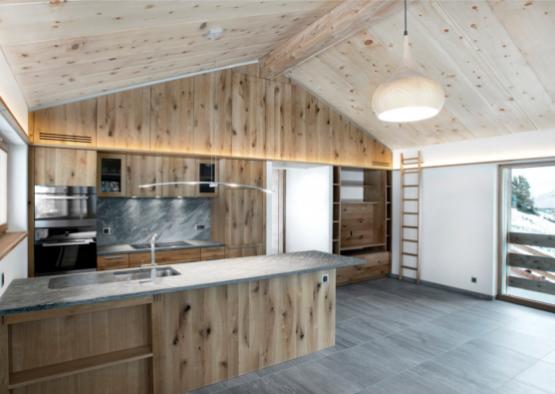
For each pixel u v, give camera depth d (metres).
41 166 3.93
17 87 2.94
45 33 2.08
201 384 2.92
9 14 1.70
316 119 6.06
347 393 2.84
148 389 2.74
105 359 2.50
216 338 2.99
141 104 4.59
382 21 3.81
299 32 4.31
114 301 2.49
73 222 4.05
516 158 5.15
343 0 3.58
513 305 5.14
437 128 5.69
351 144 6.49
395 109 2.47
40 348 2.38
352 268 6.38
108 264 4.23
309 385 2.96
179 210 5.28
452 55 3.96
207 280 2.75
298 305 3.46
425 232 6.34
